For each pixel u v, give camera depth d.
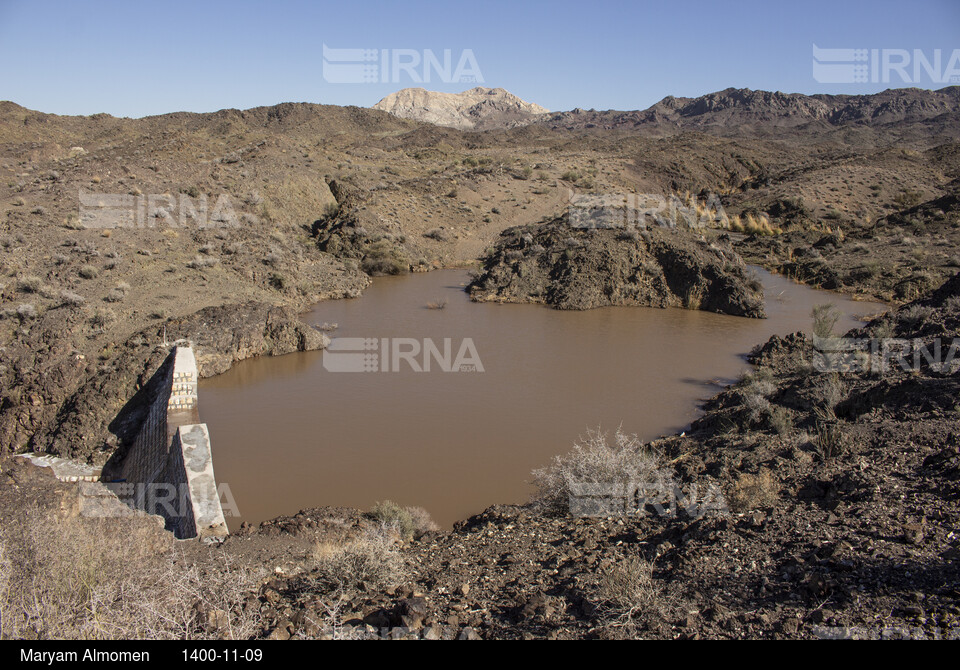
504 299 38.81
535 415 19.97
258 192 50.38
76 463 18.64
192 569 7.86
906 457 10.28
